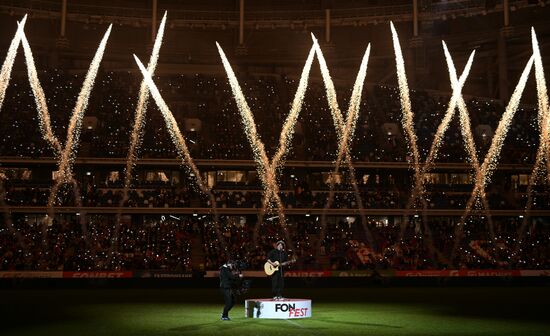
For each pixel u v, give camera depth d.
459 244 56.50
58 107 63.16
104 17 70.81
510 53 74.44
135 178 61.44
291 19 73.81
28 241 51.84
